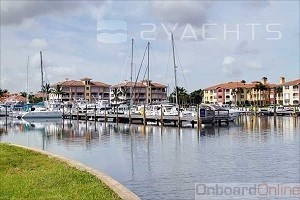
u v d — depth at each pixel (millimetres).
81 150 37781
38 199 11609
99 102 106125
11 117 95562
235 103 159875
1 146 22219
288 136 50250
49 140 47594
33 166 17172
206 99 178875
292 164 29469
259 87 159500
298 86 148125
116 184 13625
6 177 14766
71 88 167250
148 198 20359
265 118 95875
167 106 76062
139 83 139250
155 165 29109
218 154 34531
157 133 54562
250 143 42688
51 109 89188
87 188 12742
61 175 14680
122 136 51062
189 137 48906
